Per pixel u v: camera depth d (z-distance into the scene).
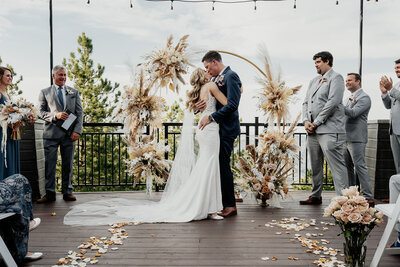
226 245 2.65
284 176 3.97
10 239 2.19
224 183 3.58
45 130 4.30
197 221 3.36
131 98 4.07
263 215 3.60
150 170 4.22
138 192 4.92
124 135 4.25
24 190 2.35
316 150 4.12
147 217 3.41
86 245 2.62
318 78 4.16
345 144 4.32
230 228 3.11
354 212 2.07
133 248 2.59
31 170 4.36
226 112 3.41
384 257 2.44
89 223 3.25
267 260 2.35
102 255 2.44
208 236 2.88
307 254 2.46
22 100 3.42
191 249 2.57
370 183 4.37
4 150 3.30
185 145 3.72
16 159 3.50
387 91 4.30
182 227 3.14
